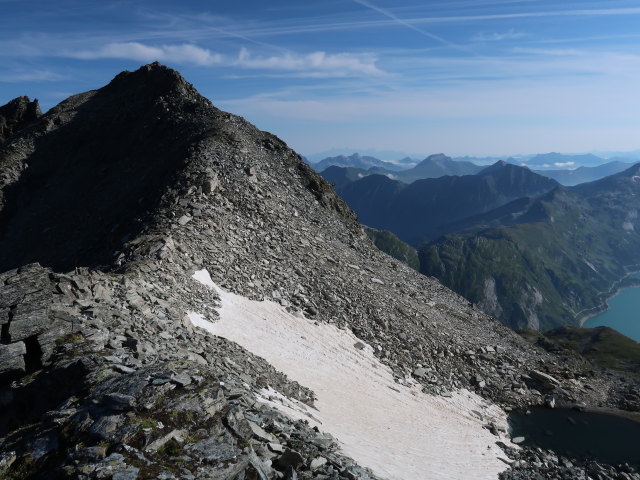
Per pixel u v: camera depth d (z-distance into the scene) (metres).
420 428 38.72
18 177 101.75
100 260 54.28
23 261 78.12
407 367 50.69
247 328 41.53
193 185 65.50
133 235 53.56
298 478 16.80
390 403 41.41
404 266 89.94
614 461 42.22
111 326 25.66
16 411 20.23
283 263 58.28
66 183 98.94
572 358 77.56
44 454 14.76
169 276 41.00
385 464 26.98
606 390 60.88
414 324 59.88
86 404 16.52
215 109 103.50
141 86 119.19
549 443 44.94
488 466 35.50
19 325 22.41
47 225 86.81
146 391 16.56
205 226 55.50
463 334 65.25
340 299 56.56
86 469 13.40
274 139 99.69
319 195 90.00
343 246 78.06
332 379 40.66
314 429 25.67
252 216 65.56
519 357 64.56
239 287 47.66
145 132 101.31
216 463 14.78
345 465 20.30
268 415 21.97
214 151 79.06
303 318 49.06
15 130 135.00
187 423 15.95
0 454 15.03
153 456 14.41
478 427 44.62
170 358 24.00
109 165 98.75
